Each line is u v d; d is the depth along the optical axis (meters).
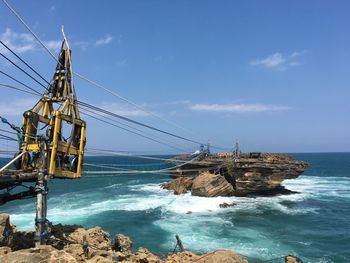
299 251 37.50
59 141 21.83
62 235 23.30
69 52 24.12
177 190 71.00
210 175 65.88
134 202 63.56
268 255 35.84
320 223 49.50
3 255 14.45
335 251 37.78
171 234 42.91
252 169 64.19
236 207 58.16
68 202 65.88
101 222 49.22
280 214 54.28
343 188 85.69
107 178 117.75
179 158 74.75
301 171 68.44
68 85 23.70
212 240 40.50
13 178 18.66
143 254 23.50
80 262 18.11
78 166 23.56
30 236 22.83
